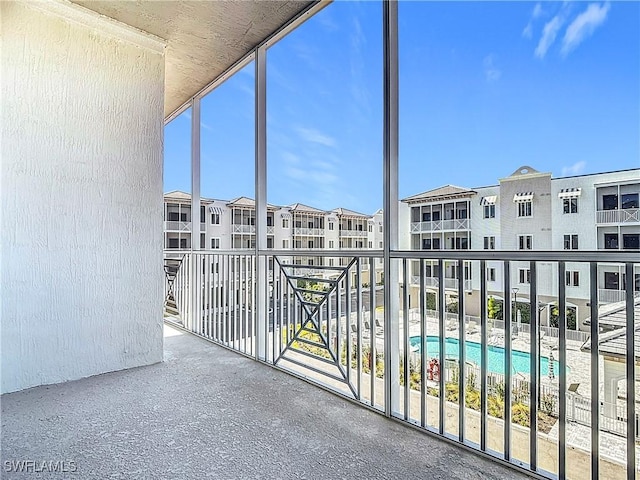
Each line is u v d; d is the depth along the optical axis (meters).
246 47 3.40
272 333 3.15
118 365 2.97
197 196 4.36
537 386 1.61
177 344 3.77
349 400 2.35
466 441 1.82
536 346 1.61
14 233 2.55
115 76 3.02
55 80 2.72
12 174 2.55
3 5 2.52
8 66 2.53
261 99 3.32
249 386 2.61
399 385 2.34
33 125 2.63
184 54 3.52
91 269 2.87
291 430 1.97
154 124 3.24
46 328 2.66
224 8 2.85
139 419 2.09
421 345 2.01
